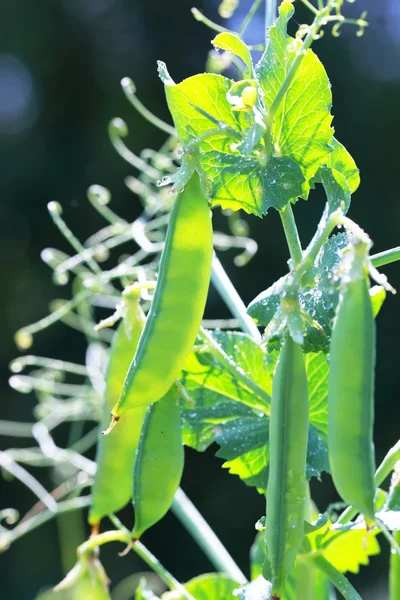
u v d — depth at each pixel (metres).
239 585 0.87
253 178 0.75
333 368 0.68
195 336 0.73
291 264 0.75
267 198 0.74
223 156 0.75
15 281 2.62
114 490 0.80
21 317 2.55
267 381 0.81
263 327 0.89
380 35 2.65
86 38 2.81
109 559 2.24
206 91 0.75
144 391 0.73
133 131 2.70
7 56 2.83
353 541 0.83
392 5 2.66
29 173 2.71
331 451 0.68
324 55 2.63
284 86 0.73
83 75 2.79
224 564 0.88
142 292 0.77
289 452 0.70
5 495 2.37
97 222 2.64
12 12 2.84
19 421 2.46
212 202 0.75
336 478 0.69
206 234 0.73
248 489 2.35
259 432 0.81
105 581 0.82
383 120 2.58
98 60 2.79
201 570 2.38
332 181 0.74
